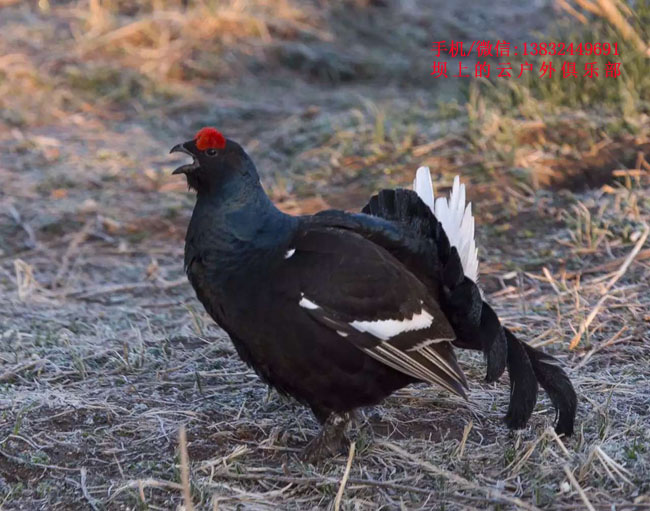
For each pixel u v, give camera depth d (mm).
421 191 11797
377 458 11562
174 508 10570
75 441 11938
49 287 18516
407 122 23953
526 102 22203
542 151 20625
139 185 22844
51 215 21188
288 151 23906
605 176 19875
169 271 19109
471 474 11023
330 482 10891
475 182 20094
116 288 18344
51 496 10875
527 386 11484
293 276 10789
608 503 10281
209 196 11227
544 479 10805
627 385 13039
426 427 12352
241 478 11148
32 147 24859
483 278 17062
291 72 30766
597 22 24344
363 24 33594
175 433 12172
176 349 14820
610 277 16500
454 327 11906
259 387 13570
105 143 25500
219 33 31562
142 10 33000
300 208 20484
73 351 14586
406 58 31547
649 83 21812
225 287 11141
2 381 13766
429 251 11562
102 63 29797
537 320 15219
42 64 29500
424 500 10602
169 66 29969
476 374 13758
